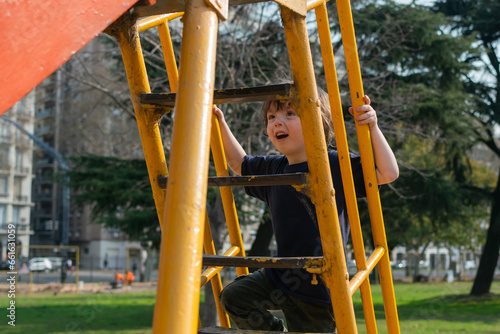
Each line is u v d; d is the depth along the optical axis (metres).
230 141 2.31
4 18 0.81
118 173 12.88
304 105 1.37
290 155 2.06
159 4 1.28
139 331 12.05
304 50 1.37
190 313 0.85
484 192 17.56
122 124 18.55
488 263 20.92
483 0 16.72
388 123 11.23
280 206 2.04
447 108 12.68
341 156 1.72
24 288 22.97
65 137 27.62
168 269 0.87
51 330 11.90
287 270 2.02
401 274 39.06
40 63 0.84
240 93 1.42
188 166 0.93
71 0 0.88
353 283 1.57
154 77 10.26
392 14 12.09
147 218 13.27
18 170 40.88
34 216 53.59
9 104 0.81
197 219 0.91
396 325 1.83
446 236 28.83
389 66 13.00
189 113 0.97
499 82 16.34
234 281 2.12
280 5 1.30
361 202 13.10
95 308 16.39
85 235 52.09
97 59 12.23
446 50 12.64
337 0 1.80
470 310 16.28
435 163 16.91
